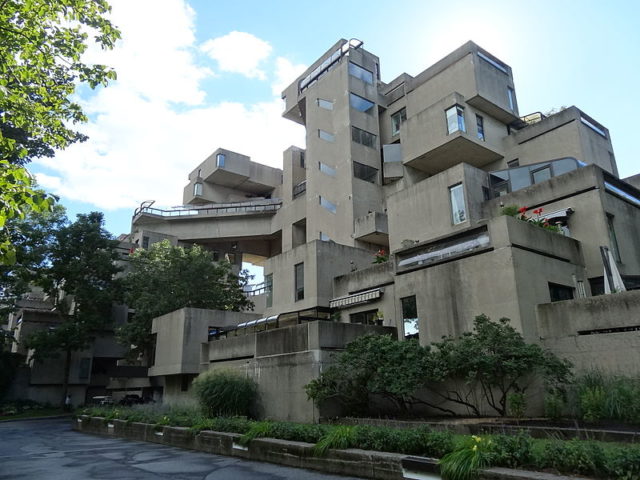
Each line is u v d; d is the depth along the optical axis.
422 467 7.16
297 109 42.59
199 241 48.38
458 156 30.41
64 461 12.60
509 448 6.75
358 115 35.06
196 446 13.47
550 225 16.53
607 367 11.66
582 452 6.04
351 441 8.96
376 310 19.16
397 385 12.31
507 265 13.65
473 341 12.26
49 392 38.53
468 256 14.92
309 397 13.92
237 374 17.33
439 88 32.69
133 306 35.00
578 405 10.80
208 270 32.62
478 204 20.12
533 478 5.91
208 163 51.84
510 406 11.82
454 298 15.00
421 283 16.25
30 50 10.01
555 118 28.67
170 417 16.05
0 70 9.77
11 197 6.65
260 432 11.40
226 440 12.15
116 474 10.15
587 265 16.30
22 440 19.30
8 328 48.75
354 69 36.31
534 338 13.12
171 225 47.38
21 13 9.62
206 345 23.14
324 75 38.06
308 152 37.53
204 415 15.80
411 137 31.08
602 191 16.70
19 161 15.37
